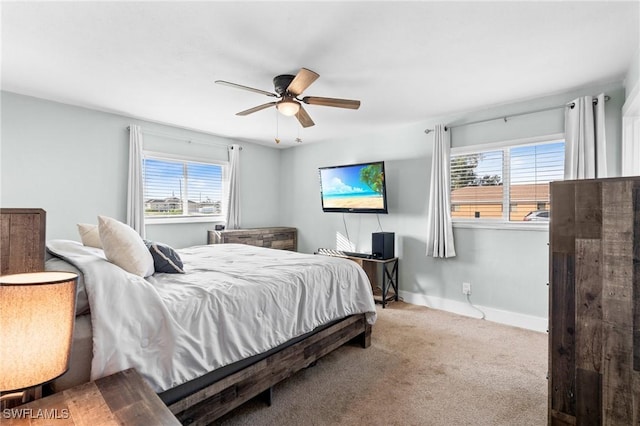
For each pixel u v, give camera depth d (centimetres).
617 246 141
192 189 460
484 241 354
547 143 316
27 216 131
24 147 312
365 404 194
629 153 262
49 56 231
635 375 137
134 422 100
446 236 370
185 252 314
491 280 349
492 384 217
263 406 191
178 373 144
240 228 509
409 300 415
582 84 281
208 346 157
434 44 212
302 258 283
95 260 153
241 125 422
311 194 535
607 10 175
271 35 202
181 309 155
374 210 430
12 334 91
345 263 271
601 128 274
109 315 134
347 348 273
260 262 264
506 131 339
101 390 116
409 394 204
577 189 149
